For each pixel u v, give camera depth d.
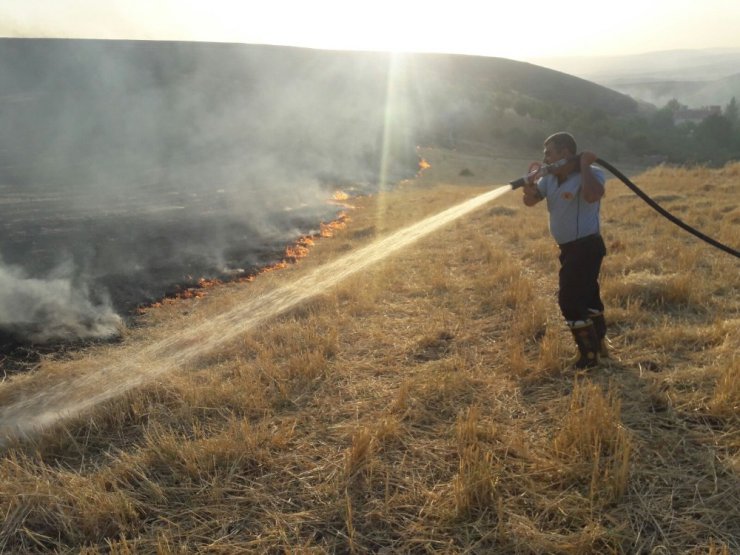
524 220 11.99
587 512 2.84
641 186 14.30
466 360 4.85
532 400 4.04
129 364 5.30
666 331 4.75
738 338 4.51
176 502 3.17
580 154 4.11
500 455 3.38
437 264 8.64
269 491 3.23
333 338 5.36
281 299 7.37
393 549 2.76
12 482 3.30
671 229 8.90
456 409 3.97
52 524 3.02
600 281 6.33
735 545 2.59
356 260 9.80
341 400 4.25
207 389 4.45
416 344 5.27
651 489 2.97
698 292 5.66
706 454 3.19
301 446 3.65
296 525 2.94
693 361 4.32
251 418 4.11
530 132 69.69
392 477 3.26
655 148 77.75
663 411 3.70
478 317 5.99
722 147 92.44
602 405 3.49
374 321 6.11
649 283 5.86
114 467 3.54
